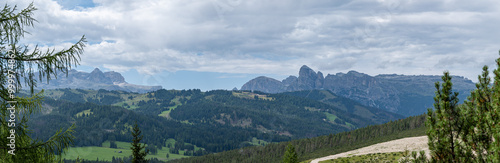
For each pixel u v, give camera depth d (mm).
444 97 9703
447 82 9797
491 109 8812
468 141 9344
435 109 9969
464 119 9422
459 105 9672
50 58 7742
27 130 7895
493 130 8430
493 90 9000
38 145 7980
